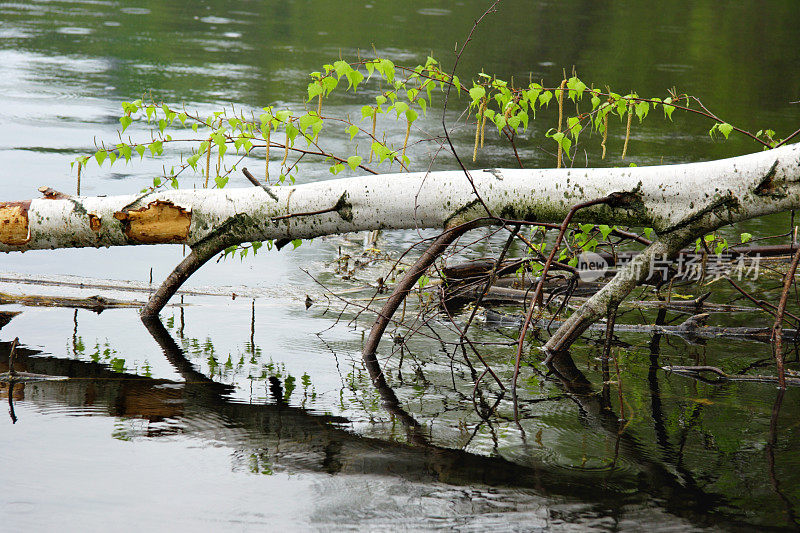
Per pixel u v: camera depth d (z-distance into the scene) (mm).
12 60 17984
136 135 12680
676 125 15898
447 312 6082
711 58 23031
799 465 4375
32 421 4637
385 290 7574
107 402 4941
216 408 4918
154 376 5375
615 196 5492
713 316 7055
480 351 6152
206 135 12914
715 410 5105
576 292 7547
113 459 4238
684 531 3736
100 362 5574
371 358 5906
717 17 33094
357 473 4184
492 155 12828
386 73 6449
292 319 6707
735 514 3883
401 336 6359
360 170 11445
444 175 5809
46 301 6785
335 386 5336
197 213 6188
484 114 6770
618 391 5406
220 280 7676
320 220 6043
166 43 21312
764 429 4828
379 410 4980
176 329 6336
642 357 6109
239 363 5680
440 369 5738
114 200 6188
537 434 4703
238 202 6137
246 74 17781
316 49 21453
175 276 6480
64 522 3652
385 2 33625
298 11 29844
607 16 31734
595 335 6609
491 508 3883
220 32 23766
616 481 4176
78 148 11727
